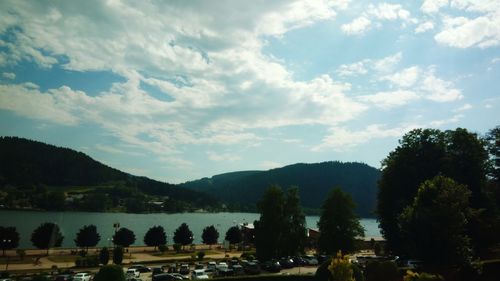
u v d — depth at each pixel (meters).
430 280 30.53
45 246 98.75
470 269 41.53
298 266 76.62
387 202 65.31
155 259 91.12
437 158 63.22
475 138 63.25
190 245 123.00
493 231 56.34
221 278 48.62
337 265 31.36
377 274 43.91
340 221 75.38
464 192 41.75
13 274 66.50
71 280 59.00
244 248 117.38
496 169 67.31
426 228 40.28
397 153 67.44
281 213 79.56
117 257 79.69
